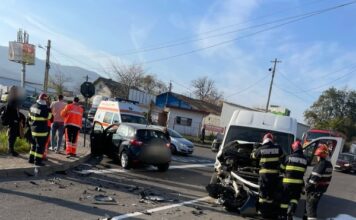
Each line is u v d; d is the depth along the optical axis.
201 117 50.41
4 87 53.81
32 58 49.22
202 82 101.94
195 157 23.89
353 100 90.56
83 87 18.58
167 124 48.88
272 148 9.34
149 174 14.31
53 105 14.94
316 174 9.53
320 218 11.13
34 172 11.14
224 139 11.88
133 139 14.67
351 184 22.38
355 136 82.62
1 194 8.54
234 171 10.23
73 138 14.72
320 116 91.81
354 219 11.64
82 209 8.14
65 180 10.95
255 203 9.48
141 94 58.75
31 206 7.89
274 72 49.47
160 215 8.56
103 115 21.78
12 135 12.81
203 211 9.52
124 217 7.97
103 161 16.05
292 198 9.19
